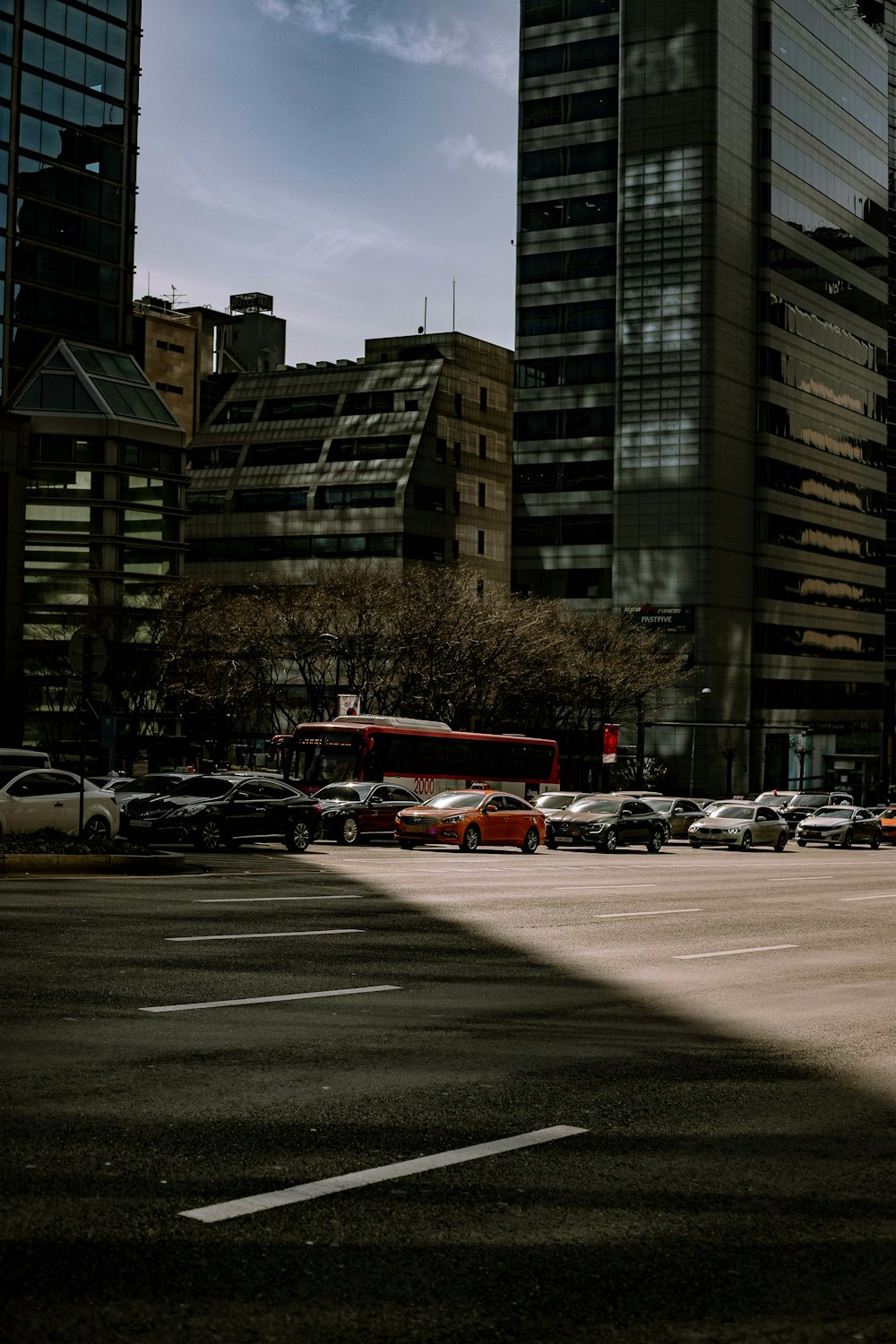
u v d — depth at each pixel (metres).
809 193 101.56
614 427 94.38
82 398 73.62
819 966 15.37
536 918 19.11
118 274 83.06
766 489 95.94
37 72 78.25
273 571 97.56
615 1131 8.19
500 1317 5.45
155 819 31.44
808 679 102.06
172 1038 10.00
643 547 92.19
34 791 26.25
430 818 36.81
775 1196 7.10
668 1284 5.88
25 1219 6.18
